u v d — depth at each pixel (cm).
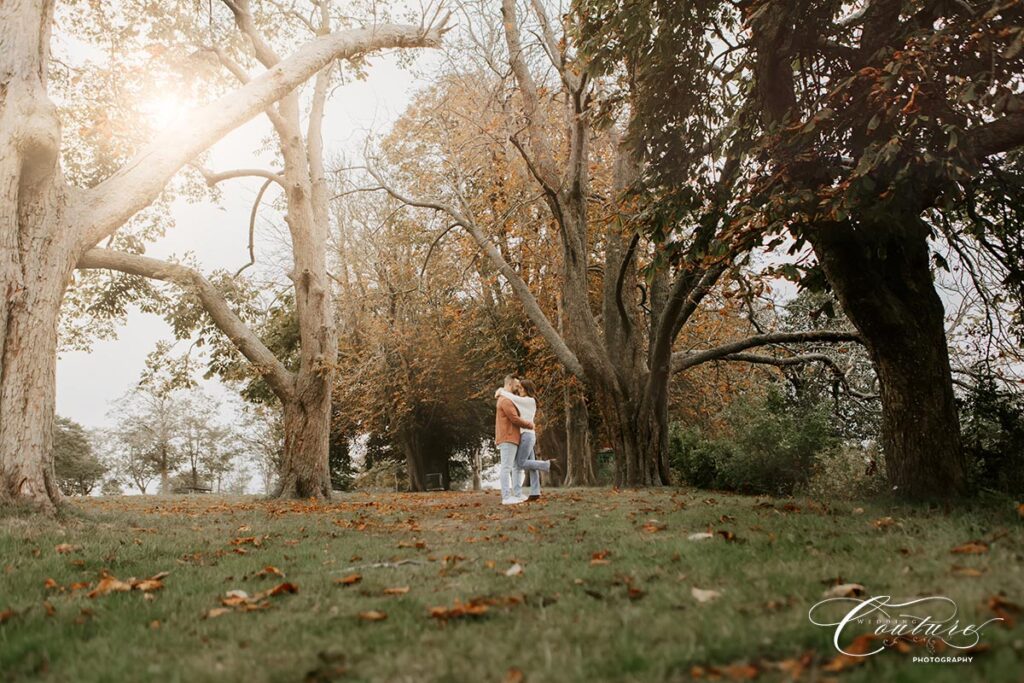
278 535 810
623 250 1850
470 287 2680
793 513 768
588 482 2528
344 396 3178
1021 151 905
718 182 912
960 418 1204
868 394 2019
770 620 311
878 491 1280
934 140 795
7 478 850
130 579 506
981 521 619
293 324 2644
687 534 632
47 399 903
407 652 296
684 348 2541
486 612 367
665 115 1065
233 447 5688
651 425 1773
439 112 2112
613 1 1006
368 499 1911
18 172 909
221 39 1772
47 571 550
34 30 952
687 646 280
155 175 1052
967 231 1033
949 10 793
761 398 2233
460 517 975
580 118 1362
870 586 368
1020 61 816
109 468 5778
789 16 861
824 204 773
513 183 2138
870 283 907
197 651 326
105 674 294
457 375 3184
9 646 341
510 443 1178
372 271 3216
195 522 992
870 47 898
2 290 876
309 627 357
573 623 334
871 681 236
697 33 1015
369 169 2106
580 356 1758
